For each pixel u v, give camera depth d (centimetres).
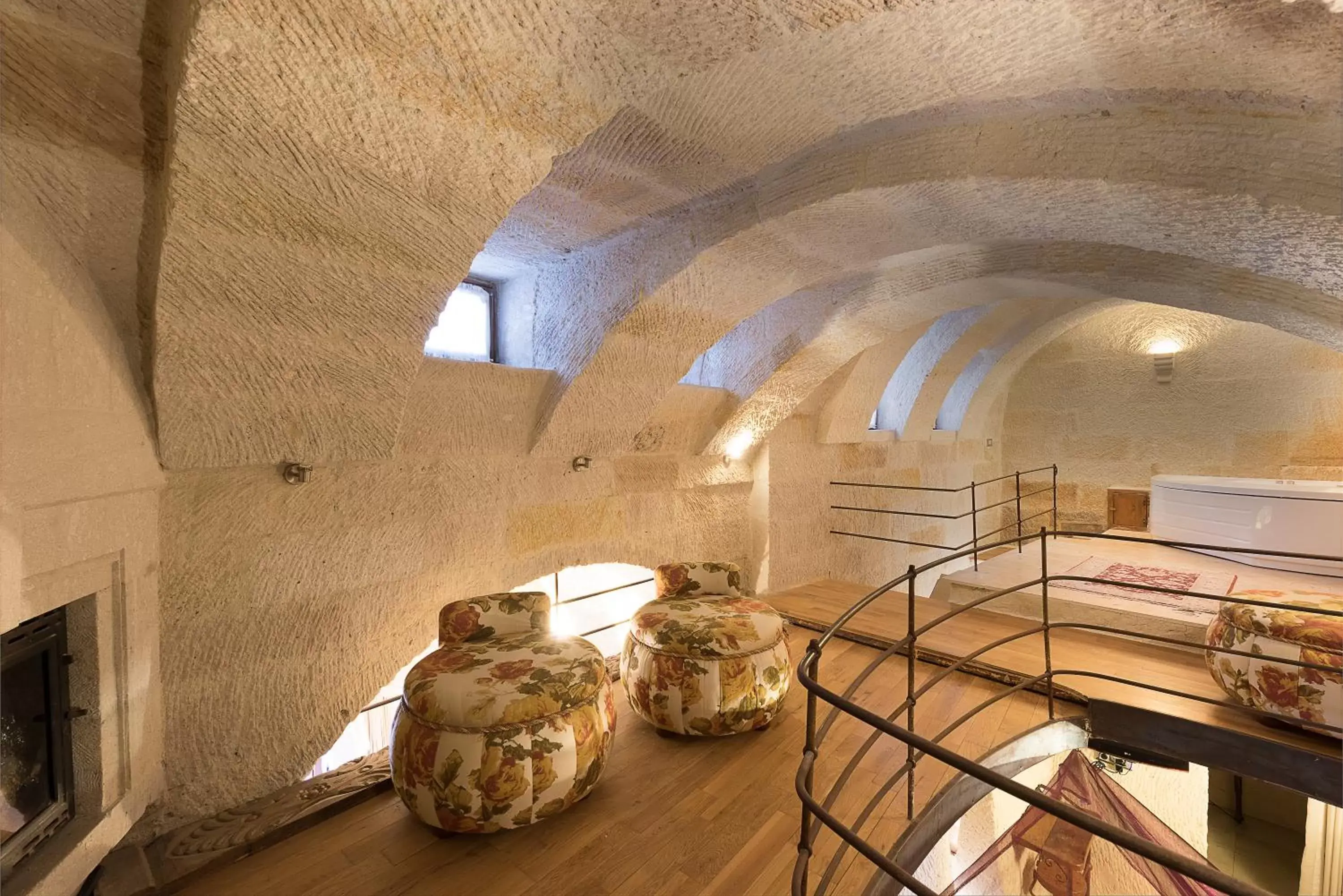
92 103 114
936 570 594
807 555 445
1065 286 314
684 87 147
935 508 588
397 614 232
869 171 190
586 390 266
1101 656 296
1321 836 299
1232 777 508
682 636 236
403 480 232
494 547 268
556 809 180
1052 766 278
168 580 175
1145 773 303
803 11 120
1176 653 300
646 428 329
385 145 133
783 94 151
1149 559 455
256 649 195
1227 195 153
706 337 280
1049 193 180
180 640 178
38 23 102
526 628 233
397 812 194
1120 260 265
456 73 125
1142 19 114
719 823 186
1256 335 527
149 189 129
